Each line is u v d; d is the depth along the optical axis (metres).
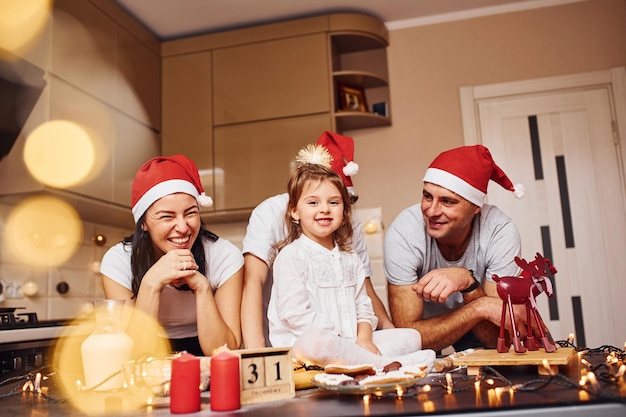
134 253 1.36
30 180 2.24
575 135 3.04
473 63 3.18
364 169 3.22
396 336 1.29
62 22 2.38
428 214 1.55
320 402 0.83
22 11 2.16
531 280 1.14
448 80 3.19
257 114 3.12
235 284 1.40
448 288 1.43
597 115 3.02
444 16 3.23
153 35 3.28
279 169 3.05
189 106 3.22
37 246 2.55
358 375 0.90
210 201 1.39
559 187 3.02
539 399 0.75
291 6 3.08
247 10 3.09
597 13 3.08
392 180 3.17
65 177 2.33
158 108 3.21
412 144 3.18
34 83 2.18
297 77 3.10
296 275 1.31
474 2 3.12
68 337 1.86
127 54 2.92
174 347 1.48
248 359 0.86
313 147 1.56
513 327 1.11
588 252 2.94
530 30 3.13
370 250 3.07
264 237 1.46
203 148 3.17
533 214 3.02
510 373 1.03
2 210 2.39
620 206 2.94
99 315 1.04
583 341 2.88
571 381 0.83
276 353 0.90
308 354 1.02
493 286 1.63
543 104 3.09
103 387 0.99
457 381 0.94
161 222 1.29
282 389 0.88
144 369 0.87
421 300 1.65
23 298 2.44
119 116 2.80
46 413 0.81
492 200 3.06
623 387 0.80
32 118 2.27
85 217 2.86
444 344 1.54
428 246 1.69
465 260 1.70
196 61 3.25
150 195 1.29
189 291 1.42
